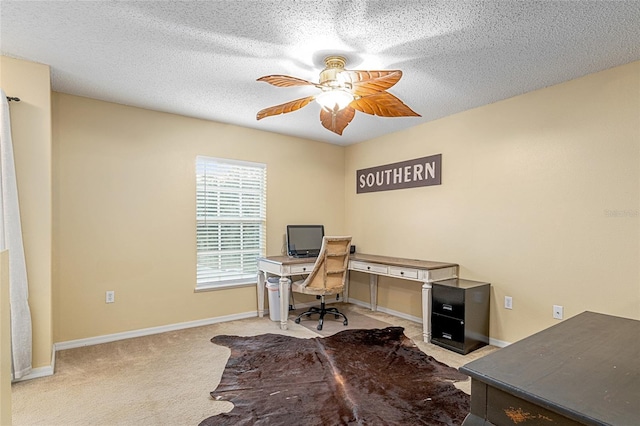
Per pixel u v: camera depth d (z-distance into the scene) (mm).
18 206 2389
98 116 3223
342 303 4867
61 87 2941
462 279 3463
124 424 1921
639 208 2391
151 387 2344
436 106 3377
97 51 2336
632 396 885
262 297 4145
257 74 2678
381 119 3801
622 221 2463
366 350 3039
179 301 3650
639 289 2387
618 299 2479
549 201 2852
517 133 3072
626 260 2445
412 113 2650
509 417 933
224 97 3168
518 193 3059
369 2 1776
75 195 3104
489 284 3236
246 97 3166
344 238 3713
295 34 2100
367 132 4336
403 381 2436
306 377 2500
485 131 3322
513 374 1000
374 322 3924
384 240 4434
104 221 3244
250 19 1945
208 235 3904
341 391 2289
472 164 3432
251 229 4238
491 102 3254
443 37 2121
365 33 2078
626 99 2451
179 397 2213
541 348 1228
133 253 3391
